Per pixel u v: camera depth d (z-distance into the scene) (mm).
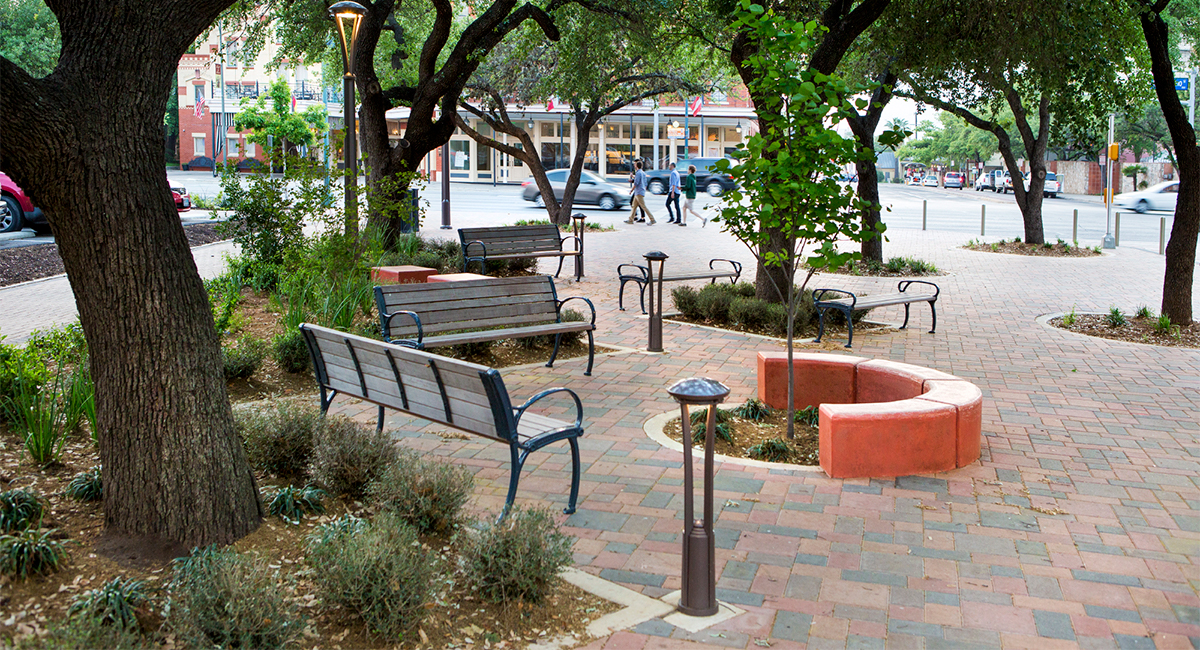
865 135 17234
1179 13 18422
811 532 5344
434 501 5059
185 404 4488
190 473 4484
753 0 11930
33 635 3641
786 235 6969
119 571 4234
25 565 3996
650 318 10320
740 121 56281
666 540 5203
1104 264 20312
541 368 9461
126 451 4477
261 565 4102
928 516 5609
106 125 4270
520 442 5270
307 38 19562
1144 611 4438
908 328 12188
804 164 6828
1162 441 7227
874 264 18188
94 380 4559
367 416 7598
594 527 5383
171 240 4512
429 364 5625
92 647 3359
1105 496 5992
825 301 11078
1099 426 7645
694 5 17078
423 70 16172
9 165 4094
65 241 4367
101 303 4391
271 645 3682
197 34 4586
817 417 7414
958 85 18172
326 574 4098
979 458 6758
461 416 5617
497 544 4340
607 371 9367
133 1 4293
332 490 5348
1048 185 61281
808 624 4262
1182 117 11742
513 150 24688
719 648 4020
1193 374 9617
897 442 6293
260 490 5250
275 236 13023
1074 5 13062
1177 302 12172
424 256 14953
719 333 11484
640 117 55781
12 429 6320
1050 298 15086
